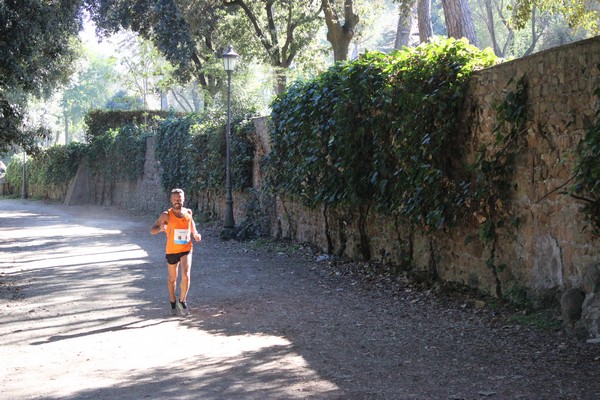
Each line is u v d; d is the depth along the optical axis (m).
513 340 7.87
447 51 10.99
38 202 51.62
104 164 42.75
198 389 6.43
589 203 7.96
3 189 70.06
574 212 8.37
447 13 20.58
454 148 10.89
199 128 26.20
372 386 6.40
